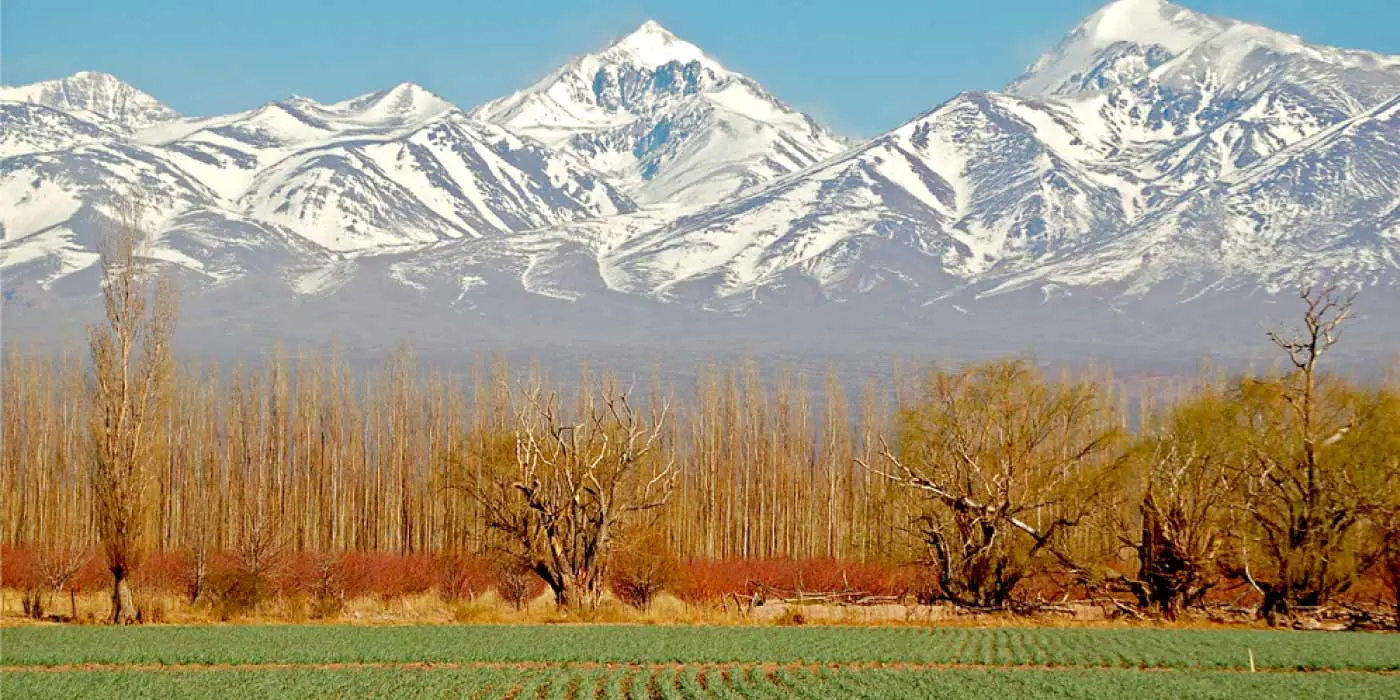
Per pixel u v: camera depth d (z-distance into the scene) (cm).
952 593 7438
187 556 7781
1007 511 7344
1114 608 7388
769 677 4984
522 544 7556
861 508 10325
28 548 9381
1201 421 7212
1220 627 6906
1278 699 4534
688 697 4466
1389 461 6956
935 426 7575
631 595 7781
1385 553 6956
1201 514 7125
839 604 7850
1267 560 7175
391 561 8738
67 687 4662
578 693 4491
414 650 5541
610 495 7412
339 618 7038
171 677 4872
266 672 4991
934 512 7519
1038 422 7444
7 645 5647
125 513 6688
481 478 7775
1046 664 5322
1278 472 7181
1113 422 9862
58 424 10762
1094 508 7250
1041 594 7656
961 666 5275
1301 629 6781
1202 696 4575
